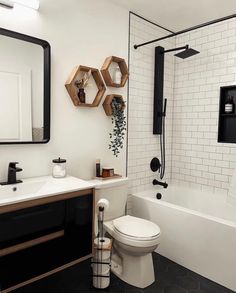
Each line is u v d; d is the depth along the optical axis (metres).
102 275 1.90
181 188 3.15
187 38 3.11
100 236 2.00
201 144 3.03
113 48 2.47
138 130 2.83
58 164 1.98
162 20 2.84
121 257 2.11
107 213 2.17
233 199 2.49
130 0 2.39
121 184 2.25
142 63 2.80
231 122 2.82
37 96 1.94
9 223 1.37
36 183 1.82
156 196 2.94
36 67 1.92
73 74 2.08
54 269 1.60
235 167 2.62
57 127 2.09
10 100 1.81
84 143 2.29
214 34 2.85
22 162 1.91
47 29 1.98
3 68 1.77
